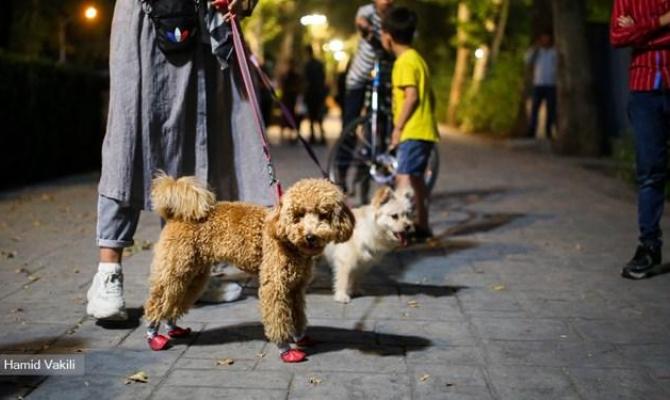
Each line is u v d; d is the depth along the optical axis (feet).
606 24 47.01
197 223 12.71
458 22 76.28
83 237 22.40
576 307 15.79
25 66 34.42
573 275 18.45
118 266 14.19
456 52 97.19
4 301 15.70
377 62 26.04
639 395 11.34
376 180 25.68
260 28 100.78
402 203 16.28
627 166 35.14
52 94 37.24
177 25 14.07
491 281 17.89
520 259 20.13
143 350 13.00
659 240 18.31
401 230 15.99
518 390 11.47
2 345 13.14
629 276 18.10
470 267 19.25
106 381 11.63
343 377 11.88
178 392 11.27
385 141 26.37
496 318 15.02
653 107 17.81
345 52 132.67
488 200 30.30
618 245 21.83
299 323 12.92
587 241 22.36
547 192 32.35
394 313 15.35
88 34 56.44
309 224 11.53
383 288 17.31
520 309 15.64
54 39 55.11
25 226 24.12
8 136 33.19
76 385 11.46
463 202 29.84
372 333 14.06
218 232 12.63
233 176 15.43
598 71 47.03
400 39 21.09
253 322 14.56
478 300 16.30
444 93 89.66
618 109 46.01
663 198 18.25
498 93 65.57
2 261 19.19
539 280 17.98
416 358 12.75
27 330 13.92
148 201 14.42
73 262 19.16
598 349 13.29
